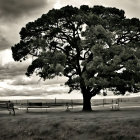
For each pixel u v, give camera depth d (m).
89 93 37.94
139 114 25.70
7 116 28.19
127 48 35.31
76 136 19.67
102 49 33.97
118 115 24.95
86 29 36.44
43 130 21.38
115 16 38.25
